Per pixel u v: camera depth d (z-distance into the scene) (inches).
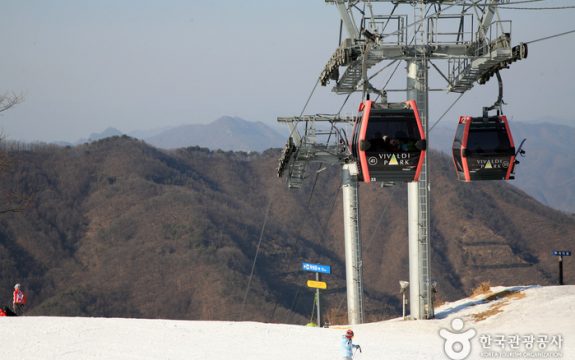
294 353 1005.2
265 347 1048.2
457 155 1293.1
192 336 1117.1
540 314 1307.8
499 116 1274.6
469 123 1270.9
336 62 1354.6
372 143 1080.8
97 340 1053.8
